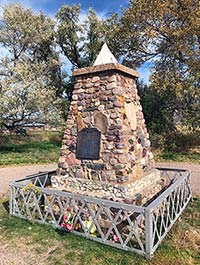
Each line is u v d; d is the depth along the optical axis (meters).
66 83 22.50
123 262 3.94
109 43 17.09
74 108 6.17
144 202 5.68
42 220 5.32
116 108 5.53
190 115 16.12
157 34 14.76
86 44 22.31
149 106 17.55
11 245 4.58
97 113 5.77
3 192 8.14
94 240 4.60
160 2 13.90
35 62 19.70
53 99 19.03
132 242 4.52
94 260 4.04
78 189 5.75
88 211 5.14
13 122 17.34
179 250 4.26
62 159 6.22
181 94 14.91
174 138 16.69
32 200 5.86
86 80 6.02
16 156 15.15
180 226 5.14
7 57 17.47
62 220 5.12
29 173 11.14
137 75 6.42
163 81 14.63
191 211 6.02
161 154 14.80
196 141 16.45
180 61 14.83
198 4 12.92
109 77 5.69
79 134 6.01
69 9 21.59
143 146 6.49
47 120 17.34
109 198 5.20
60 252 4.30
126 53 17.19
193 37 13.66
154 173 6.77
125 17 15.65
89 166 5.77
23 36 19.22
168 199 5.12
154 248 4.13
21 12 19.12
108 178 5.48
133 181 5.60
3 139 19.84
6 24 18.58
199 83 14.73
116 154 5.42
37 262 4.05
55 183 6.16
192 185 8.38
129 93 6.16
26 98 16.08
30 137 21.56
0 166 12.86
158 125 17.27
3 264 4.02
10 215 5.83
